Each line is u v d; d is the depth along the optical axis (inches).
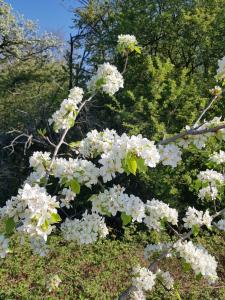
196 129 133.2
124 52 174.2
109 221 498.3
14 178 601.6
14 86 794.8
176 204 468.8
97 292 323.9
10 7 777.6
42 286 327.3
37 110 643.5
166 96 506.6
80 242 139.0
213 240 418.3
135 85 568.7
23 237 128.0
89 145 127.0
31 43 846.5
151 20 601.3
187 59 612.1
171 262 362.9
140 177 471.2
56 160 140.4
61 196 141.6
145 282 166.9
